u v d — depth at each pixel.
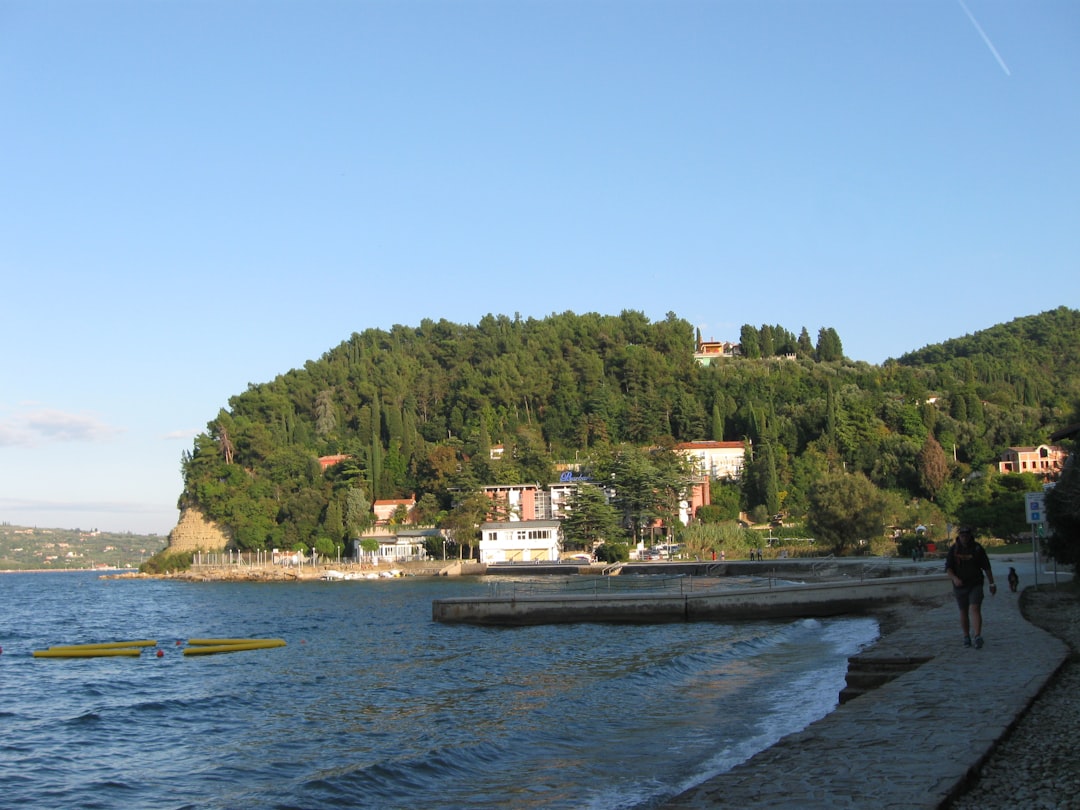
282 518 177.75
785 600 51.88
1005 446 163.75
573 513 139.88
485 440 185.88
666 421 196.88
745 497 156.75
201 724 29.94
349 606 84.19
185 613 88.19
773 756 13.87
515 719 27.05
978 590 23.16
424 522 164.12
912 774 11.92
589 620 54.03
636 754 21.62
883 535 109.12
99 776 23.38
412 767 21.41
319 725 28.28
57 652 52.41
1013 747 13.31
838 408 171.25
